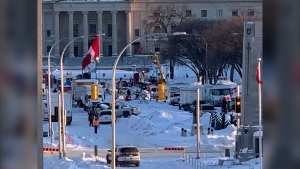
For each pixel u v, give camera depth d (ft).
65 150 337.31
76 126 506.07
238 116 331.77
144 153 361.92
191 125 464.65
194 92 616.39
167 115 504.84
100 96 636.48
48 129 461.78
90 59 457.27
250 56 308.19
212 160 311.68
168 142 411.34
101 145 403.54
